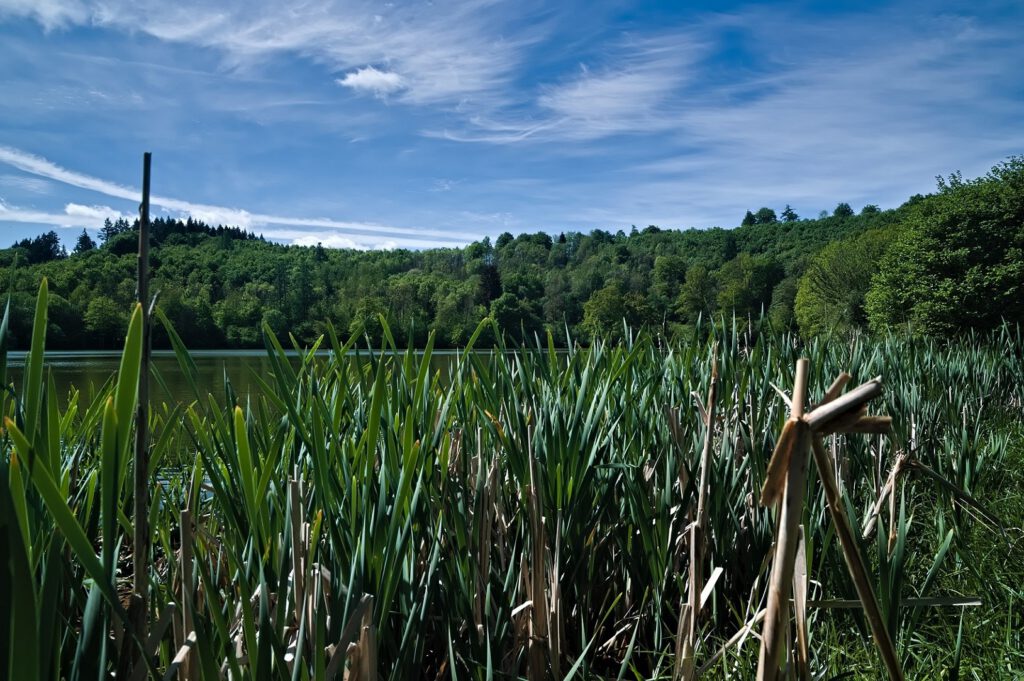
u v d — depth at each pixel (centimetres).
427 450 173
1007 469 522
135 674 101
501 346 276
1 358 105
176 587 164
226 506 163
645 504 247
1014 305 2595
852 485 370
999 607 272
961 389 778
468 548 204
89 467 241
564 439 226
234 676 115
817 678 197
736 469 278
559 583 211
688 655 180
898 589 141
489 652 175
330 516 157
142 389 89
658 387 339
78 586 109
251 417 209
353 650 128
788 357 412
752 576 263
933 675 226
